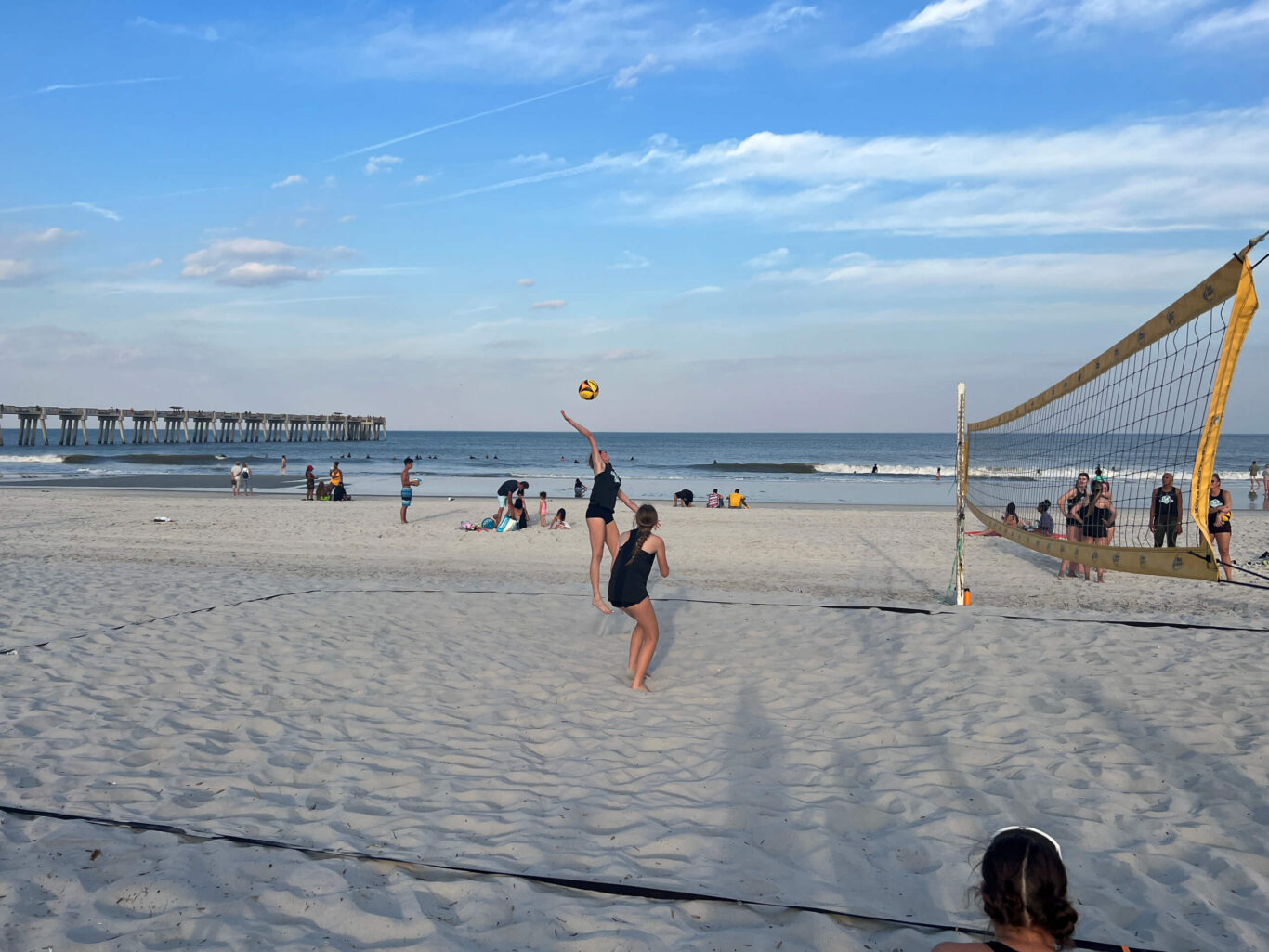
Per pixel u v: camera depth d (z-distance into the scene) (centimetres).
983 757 435
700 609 812
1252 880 305
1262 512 2092
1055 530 1564
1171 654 630
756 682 580
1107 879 313
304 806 375
